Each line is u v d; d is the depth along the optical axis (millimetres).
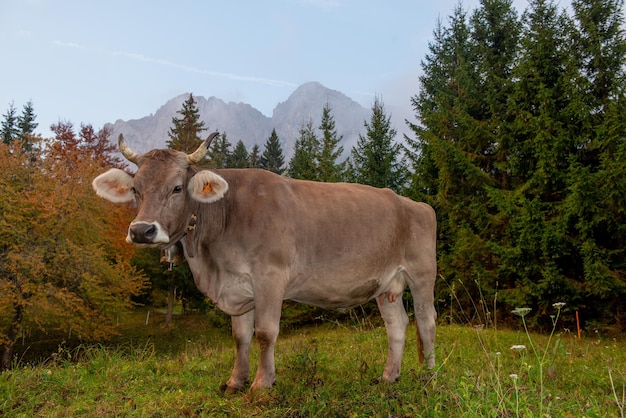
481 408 3582
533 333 13570
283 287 4910
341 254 5352
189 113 43781
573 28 17078
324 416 3861
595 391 5496
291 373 5441
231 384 5074
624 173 13523
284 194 5184
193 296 29719
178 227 4785
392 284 6090
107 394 4793
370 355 7691
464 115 19328
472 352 8250
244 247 4914
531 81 17016
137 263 27297
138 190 4695
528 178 17172
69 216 18156
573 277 15414
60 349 6770
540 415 3322
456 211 18438
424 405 3922
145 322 29234
